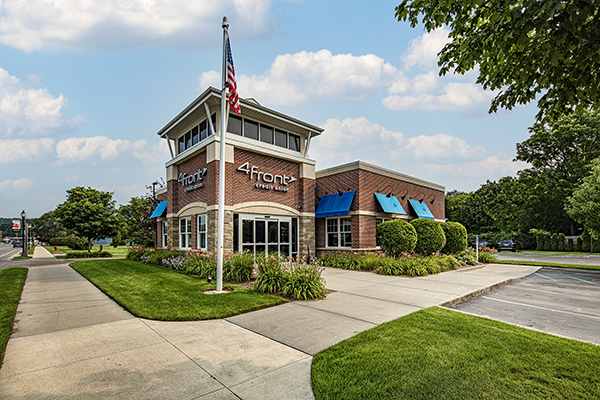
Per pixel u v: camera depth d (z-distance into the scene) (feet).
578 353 15.89
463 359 15.17
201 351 16.98
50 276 47.44
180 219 61.82
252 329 20.70
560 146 118.93
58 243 224.74
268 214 54.60
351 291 32.89
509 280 42.22
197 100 50.47
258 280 32.89
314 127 61.21
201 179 52.80
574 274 50.37
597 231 64.95
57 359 15.97
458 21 15.40
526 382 13.02
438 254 64.49
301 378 13.92
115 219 100.89
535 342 17.42
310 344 17.89
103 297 31.07
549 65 12.50
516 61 13.61
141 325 21.68
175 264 50.19
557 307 28.07
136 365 15.23
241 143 50.62
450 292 32.37
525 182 126.62
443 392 12.32
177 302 27.27
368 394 12.26
